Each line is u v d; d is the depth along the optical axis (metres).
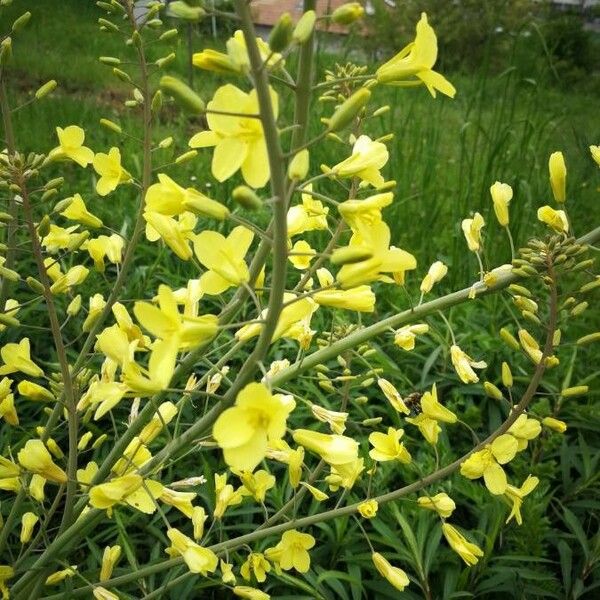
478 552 1.95
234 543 2.02
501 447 1.93
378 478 2.93
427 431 2.05
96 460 3.15
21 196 1.91
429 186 5.89
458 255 4.76
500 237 5.10
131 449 2.00
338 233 2.06
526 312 1.93
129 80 2.17
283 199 1.31
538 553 2.72
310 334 1.97
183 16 1.23
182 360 1.83
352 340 1.97
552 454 3.21
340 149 5.62
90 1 11.93
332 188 5.54
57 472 1.82
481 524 2.81
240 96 1.33
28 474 1.98
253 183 1.35
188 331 1.33
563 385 3.22
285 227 1.33
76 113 6.95
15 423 2.00
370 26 12.31
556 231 1.99
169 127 7.20
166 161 5.94
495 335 3.99
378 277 1.42
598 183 6.35
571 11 14.78
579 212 5.91
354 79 1.51
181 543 1.68
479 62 12.54
